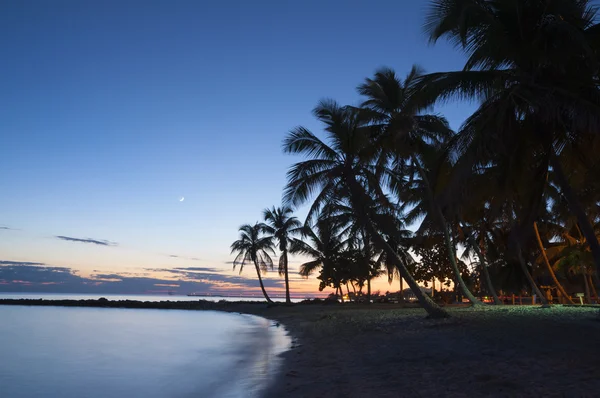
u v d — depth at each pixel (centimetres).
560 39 1335
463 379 850
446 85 1456
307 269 5853
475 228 3381
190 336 2366
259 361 1379
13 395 974
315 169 2223
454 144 1474
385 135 2322
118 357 1572
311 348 1586
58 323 3469
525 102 1392
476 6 1380
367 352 1323
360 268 5175
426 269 4462
